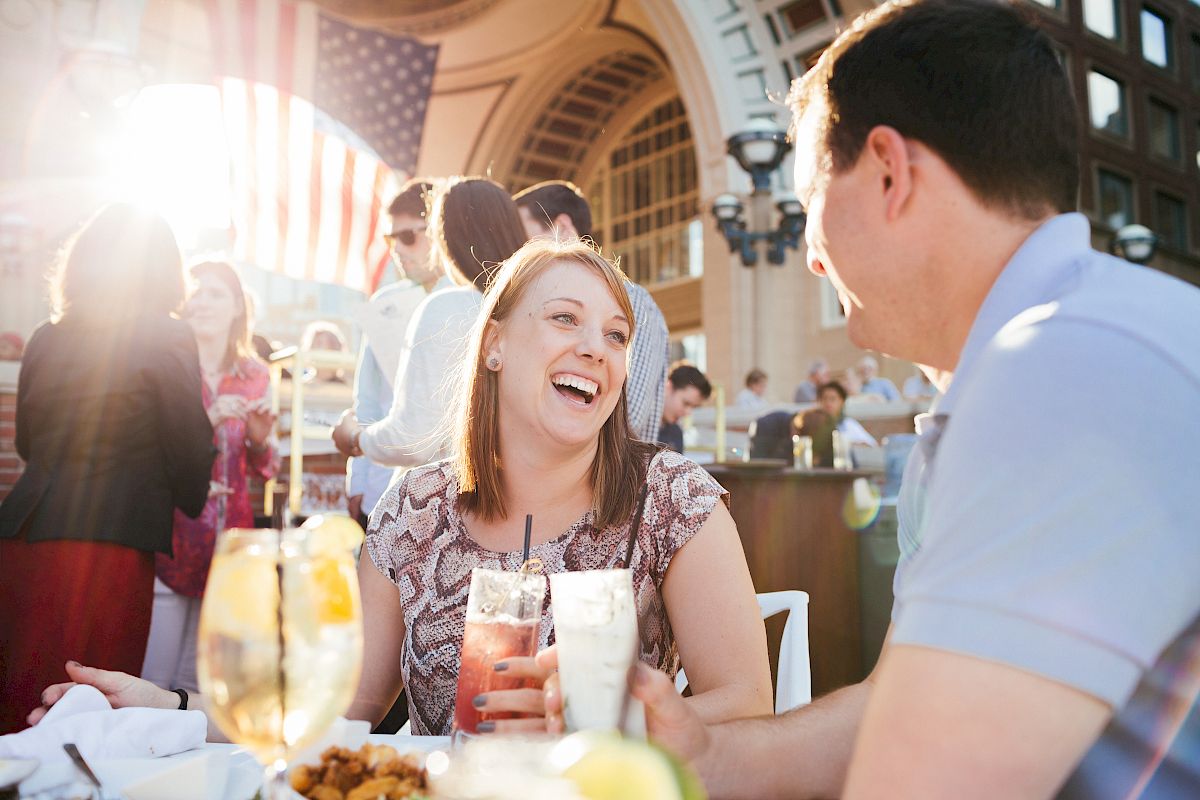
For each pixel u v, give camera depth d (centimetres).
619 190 2030
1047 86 79
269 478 326
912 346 87
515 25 1708
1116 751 70
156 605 289
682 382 498
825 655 329
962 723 56
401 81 1077
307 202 579
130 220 223
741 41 1353
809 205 91
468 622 88
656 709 80
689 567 131
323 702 72
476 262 215
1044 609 55
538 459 130
